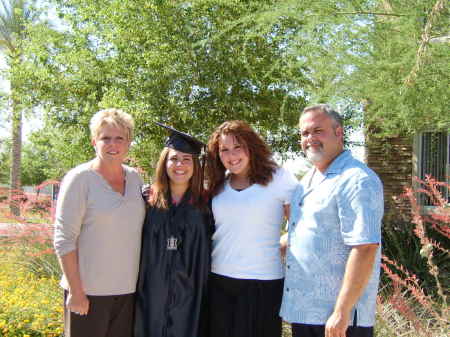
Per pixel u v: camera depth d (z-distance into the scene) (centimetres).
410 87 542
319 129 313
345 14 596
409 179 964
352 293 276
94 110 1033
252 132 367
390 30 591
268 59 948
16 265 675
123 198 342
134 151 991
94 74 1050
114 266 336
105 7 1035
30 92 1142
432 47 532
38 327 478
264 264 346
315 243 300
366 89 597
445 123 600
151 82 959
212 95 1016
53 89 1095
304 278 303
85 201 332
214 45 952
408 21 555
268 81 978
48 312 502
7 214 703
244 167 361
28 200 777
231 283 346
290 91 975
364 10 619
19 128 1938
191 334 352
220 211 358
